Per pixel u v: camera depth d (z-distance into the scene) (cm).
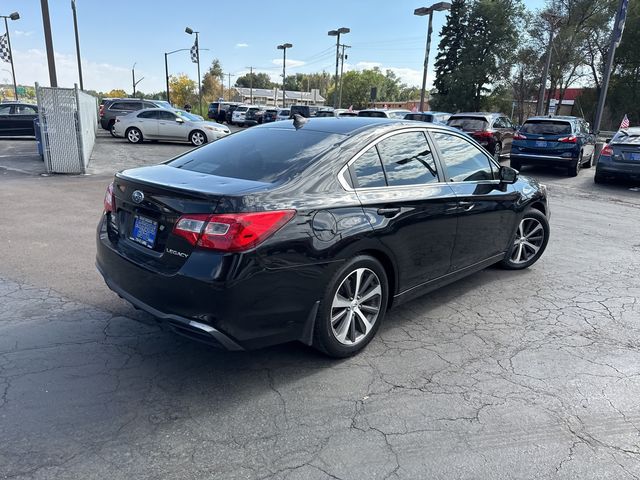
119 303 426
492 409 293
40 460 239
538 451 258
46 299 429
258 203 280
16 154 1470
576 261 600
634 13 4559
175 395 297
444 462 248
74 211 766
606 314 440
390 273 366
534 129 1396
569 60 4584
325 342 324
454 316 427
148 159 1495
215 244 270
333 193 318
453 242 414
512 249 521
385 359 349
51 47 1559
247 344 287
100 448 249
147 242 307
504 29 4925
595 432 275
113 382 308
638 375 337
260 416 280
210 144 407
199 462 243
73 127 1112
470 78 5000
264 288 282
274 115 3500
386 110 2186
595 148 1667
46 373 314
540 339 388
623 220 853
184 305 278
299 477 235
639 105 4819
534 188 540
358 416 283
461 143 443
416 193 369
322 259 303
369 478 236
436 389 313
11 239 606
